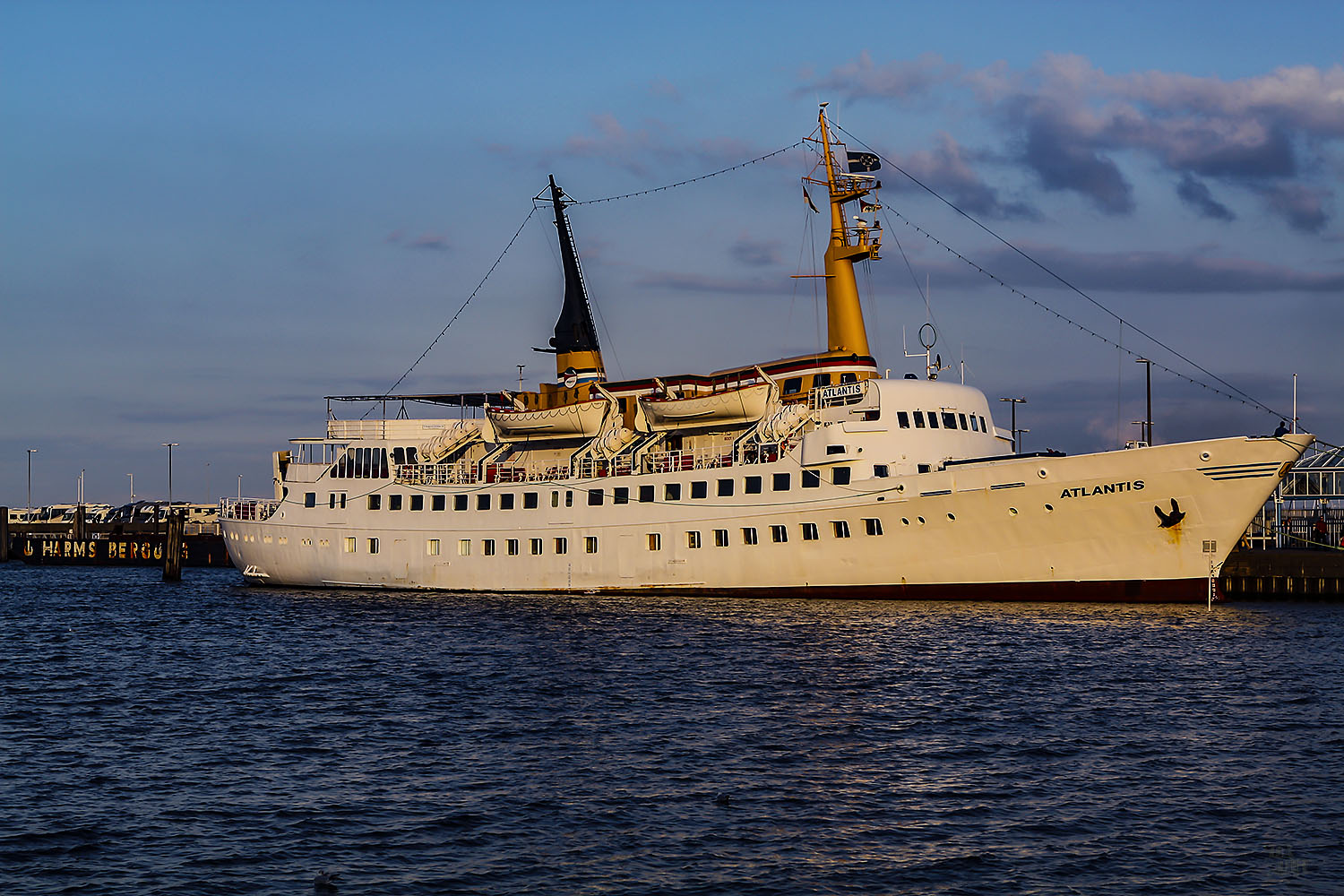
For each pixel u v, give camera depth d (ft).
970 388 224.33
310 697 141.90
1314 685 138.82
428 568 260.83
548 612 216.13
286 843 86.84
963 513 200.44
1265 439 181.27
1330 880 78.69
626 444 246.06
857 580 211.82
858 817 91.61
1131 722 120.67
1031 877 79.61
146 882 79.46
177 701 140.77
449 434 270.05
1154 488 188.55
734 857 83.71
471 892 77.87
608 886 78.69
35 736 121.60
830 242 243.40
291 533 285.02
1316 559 238.27
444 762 108.47
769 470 218.59
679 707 130.93
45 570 471.62
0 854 84.58
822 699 134.00
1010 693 136.05
